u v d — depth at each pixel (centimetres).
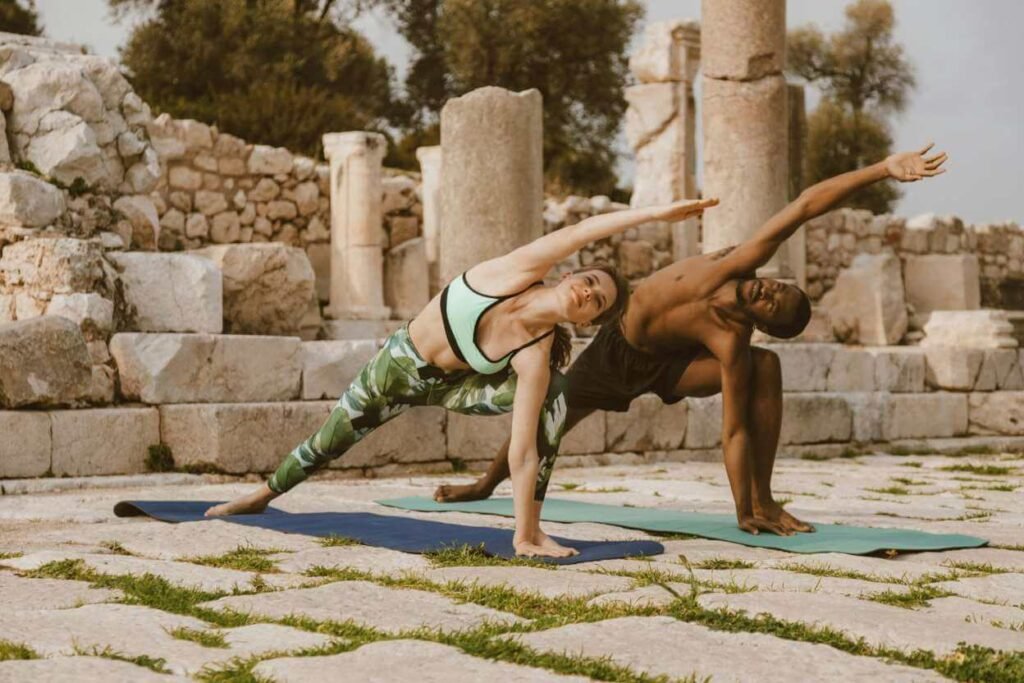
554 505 777
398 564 520
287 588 461
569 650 353
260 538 587
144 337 959
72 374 900
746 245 646
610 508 759
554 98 3416
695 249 2198
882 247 2345
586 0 3366
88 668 324
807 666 342
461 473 1054
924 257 2355
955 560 571
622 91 3456
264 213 1869
